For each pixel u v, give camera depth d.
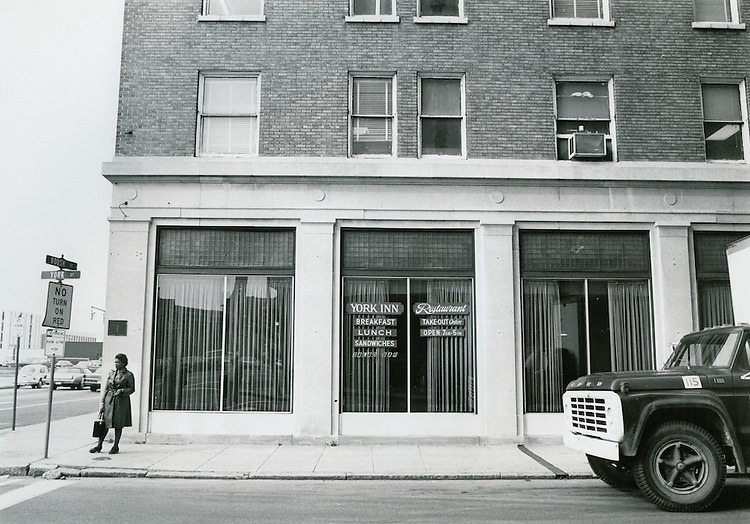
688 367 9.08
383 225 14.22
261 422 13.70
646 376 8.45
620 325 14.31
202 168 14.05
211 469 10.91
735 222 14.44
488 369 13.82
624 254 14.49
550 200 14.34
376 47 14.70
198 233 14.30
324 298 13.90
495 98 14.65
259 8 15.02
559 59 14.81
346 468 11.03
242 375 14.02
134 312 13.81
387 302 14.17
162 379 13.96
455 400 13.94
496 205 14.26
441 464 11.38
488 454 12.41
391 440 13.57
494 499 8.95
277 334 14.12
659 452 8.16
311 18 14.74
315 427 13.55
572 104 14.91
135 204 14.09
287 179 14.12
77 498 8.90
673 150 14.69
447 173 14.13
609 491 9.49
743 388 8.28
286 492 9.42
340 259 14.18
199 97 14.62
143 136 14.38
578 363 14.16
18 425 16.80
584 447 8.83
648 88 14.84
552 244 14.47
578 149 14.40
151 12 14.74
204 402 13.92
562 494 9.28
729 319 14.41
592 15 15.26
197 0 14.80
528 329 14.23
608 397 8.28
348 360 13.99
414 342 14.09
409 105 14.59
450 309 14.19
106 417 12.18
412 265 14.27
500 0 14.91
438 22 14.76
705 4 15.50
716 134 15.05
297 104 14.51
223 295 14.21
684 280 14.24
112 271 13.90
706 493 8.04
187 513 8.01
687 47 15.02
